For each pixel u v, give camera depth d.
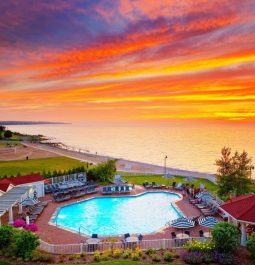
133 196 44.75
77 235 29.09
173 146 172.12
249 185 38.41
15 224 27.22
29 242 21.55
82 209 39.38
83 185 47.44
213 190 48.34
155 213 37.97
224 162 37.62
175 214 37.50
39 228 30.91
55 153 105.00
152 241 24.95
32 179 42.66
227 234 22.22
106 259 21.95
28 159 88.12
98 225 33.75
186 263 21.14
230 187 36.88
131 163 89.44
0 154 99.31
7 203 30.52
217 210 35.16
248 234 26.55
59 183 47.03
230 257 21.33
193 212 36.81
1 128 195.12
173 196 45.44
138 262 21.12
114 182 52.91
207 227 29.83
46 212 36.38
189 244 23.39
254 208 25.16
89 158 95.75
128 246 24.88
